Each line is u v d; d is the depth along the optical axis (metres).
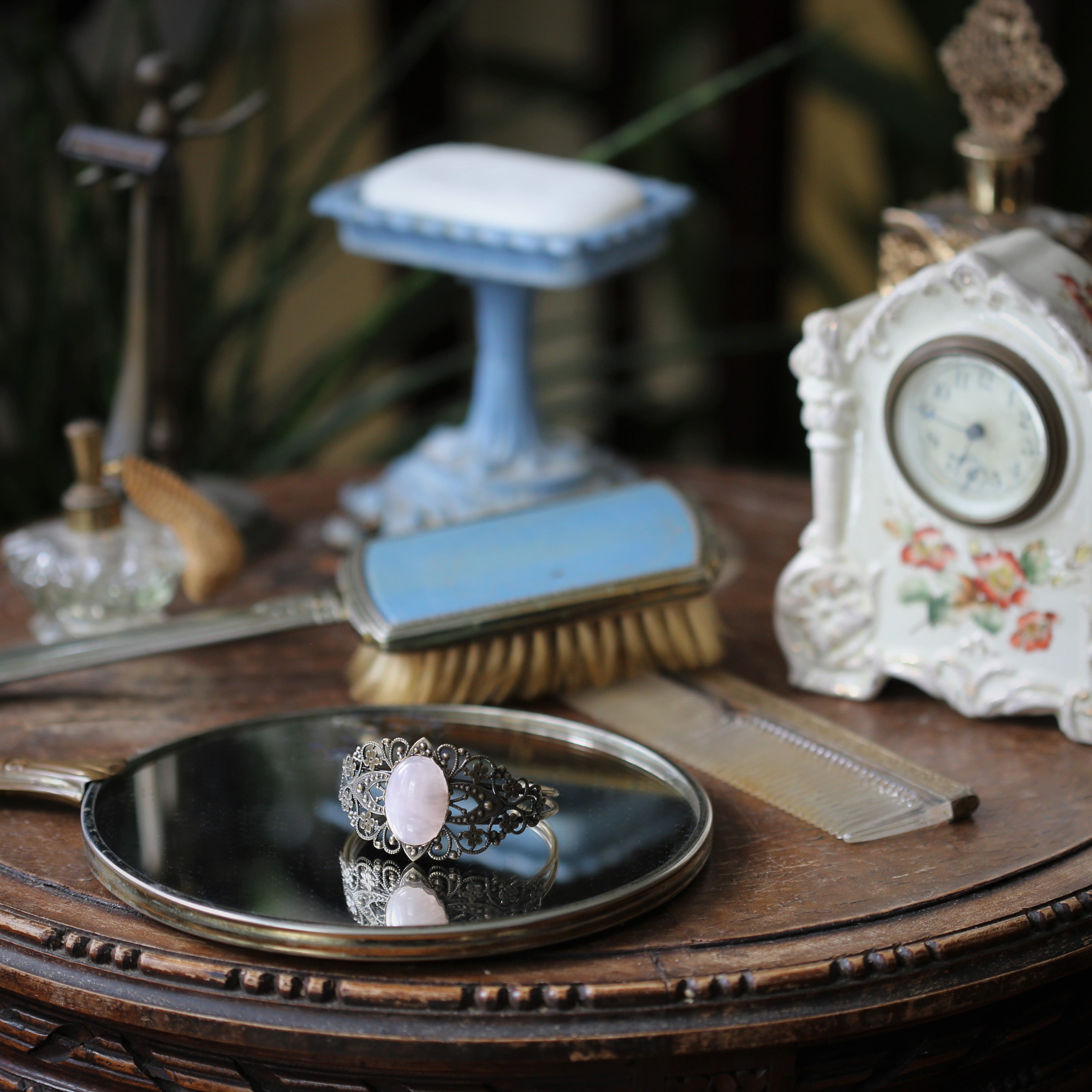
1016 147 0.92
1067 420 0.86
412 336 1.42
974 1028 0.80
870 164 1.64
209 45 1.22
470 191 1.00
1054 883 0.81
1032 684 0.88
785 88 1.42
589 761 0.85
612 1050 0.77
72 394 1.24
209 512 0.95
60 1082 0.80
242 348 1.63
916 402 0.88
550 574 0.90
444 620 0.88
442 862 0.81
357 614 0.89
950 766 0.87
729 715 0.89
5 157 1.30
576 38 1.79
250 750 0.86
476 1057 0.77
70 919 0.80
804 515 1.06
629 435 1.71
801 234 1.69
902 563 0.90
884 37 1.54
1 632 0.96
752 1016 0.77
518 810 0.81
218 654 0.95
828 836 0.83
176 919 0.79
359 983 0.77
